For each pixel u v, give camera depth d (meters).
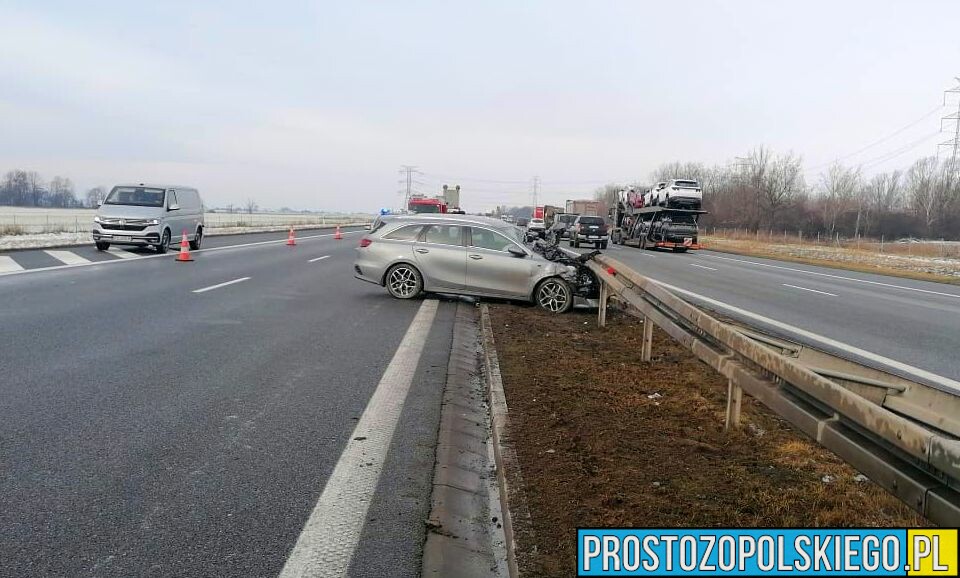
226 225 51.28
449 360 8.31
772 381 4.39
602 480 4.33
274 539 3.66
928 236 62.22
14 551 3.41
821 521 3.78
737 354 5.02
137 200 22.22
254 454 4.89
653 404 6.15
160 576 3.25
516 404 6.07
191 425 5.46
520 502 3.97
